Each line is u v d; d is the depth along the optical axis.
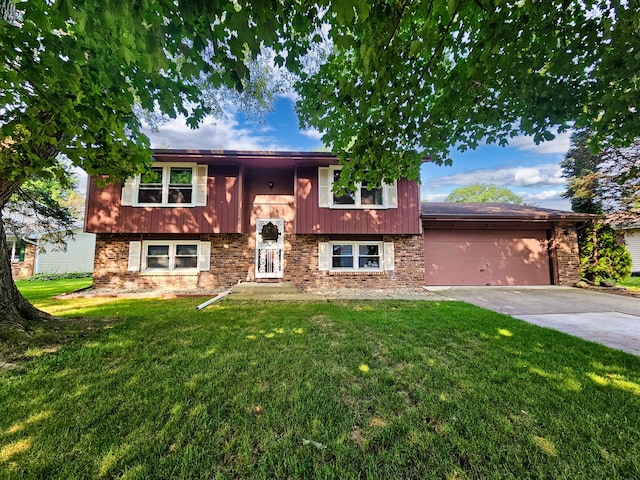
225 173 9.81
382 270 10.19
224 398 2.50
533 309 6.55
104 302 7.40
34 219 12.48
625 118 3.26
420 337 4.22
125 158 3.89
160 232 9.44
